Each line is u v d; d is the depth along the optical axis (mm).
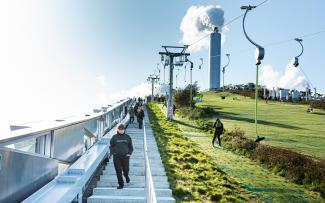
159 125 35906
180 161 18438
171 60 42688
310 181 16031
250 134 33625
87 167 10312
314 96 86250
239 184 15602
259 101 76438
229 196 12875
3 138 5574
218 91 107250
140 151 19297
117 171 11633
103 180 12477
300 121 45812
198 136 30391
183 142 25141
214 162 19953
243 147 23703
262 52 20453
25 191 7129
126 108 42375
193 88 57656
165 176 14531
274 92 84312
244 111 55219
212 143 26250
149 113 51469
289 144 29078
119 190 11328
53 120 10156
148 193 8875
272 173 18297
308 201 13930
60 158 9906
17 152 6590
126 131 28281
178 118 45812
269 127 39344
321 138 32812
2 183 5984
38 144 8375
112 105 26953
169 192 12352
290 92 84312
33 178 7586
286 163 18250
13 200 6508
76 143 12102
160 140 24500
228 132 29859
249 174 17719
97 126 17516
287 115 52188
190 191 12984
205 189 13344
